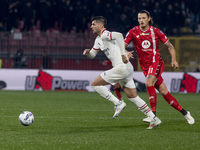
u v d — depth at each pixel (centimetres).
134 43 2478
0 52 6481
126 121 2575
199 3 7281
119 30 7088
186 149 1627
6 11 7450
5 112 3027
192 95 5431
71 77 6038
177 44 6166
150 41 2409
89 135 1958
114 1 7356
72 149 1600
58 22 7431
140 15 2386
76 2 7425
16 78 6116
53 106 3647
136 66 6078
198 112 3297
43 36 6538
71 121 2539
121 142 1761
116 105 2302
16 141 1769
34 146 1656
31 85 6091
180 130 2178
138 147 1652
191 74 5894
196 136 1958
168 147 1661
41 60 6556
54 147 1638
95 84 2295
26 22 7412
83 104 3925
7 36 6494
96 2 7412
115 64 2298
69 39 6500
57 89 6053
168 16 7231
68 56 6506
